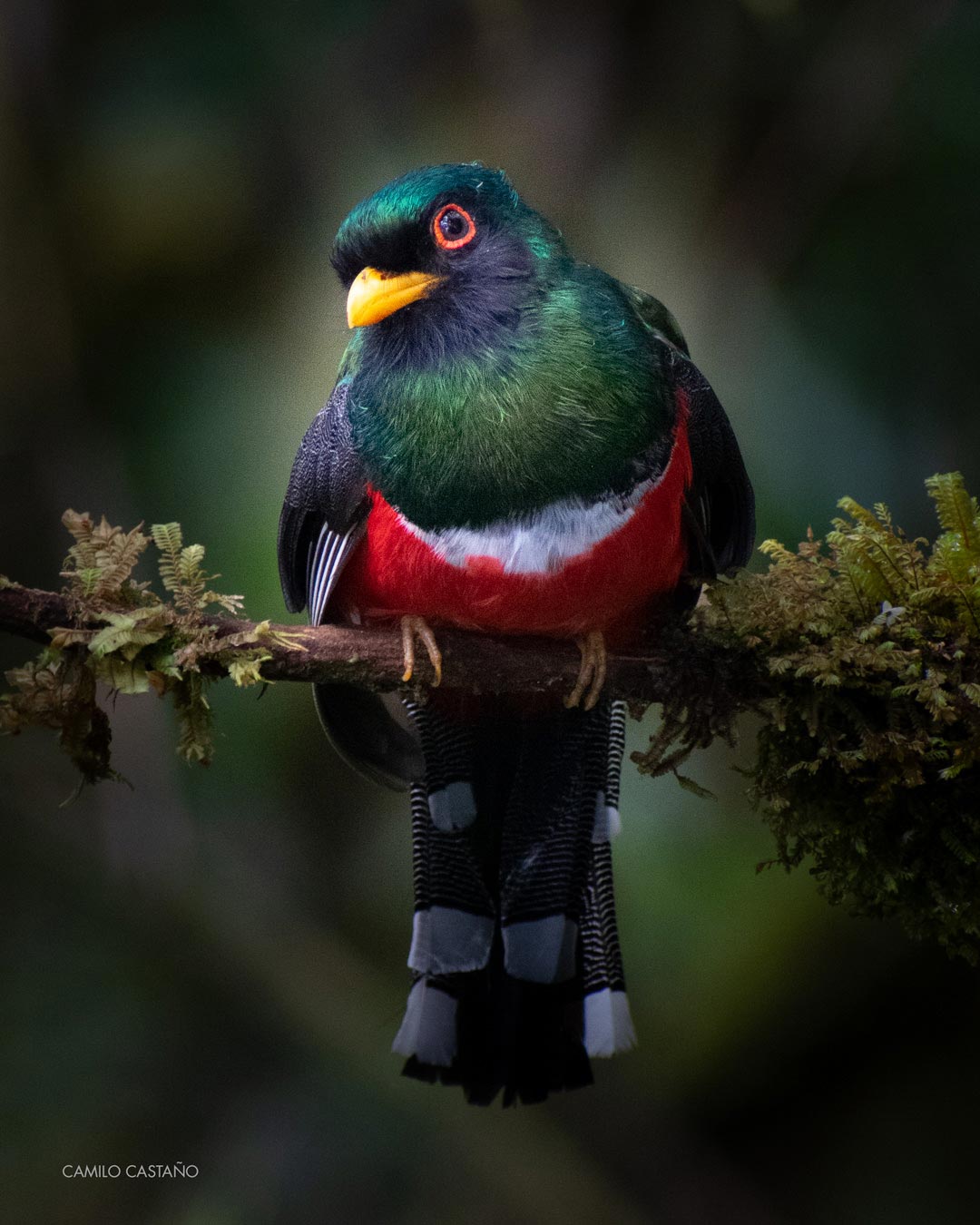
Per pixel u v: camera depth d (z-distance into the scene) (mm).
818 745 6598
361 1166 10852
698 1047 10875
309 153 11484
